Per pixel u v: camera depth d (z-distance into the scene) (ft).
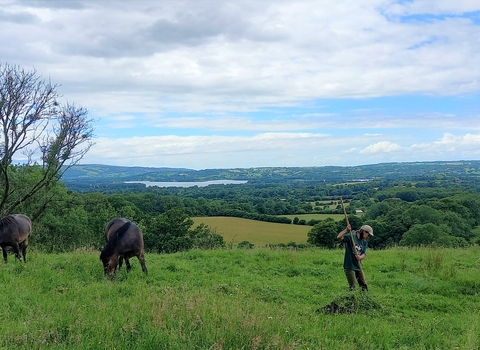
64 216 105.40
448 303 33.24
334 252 57.88
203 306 22.66
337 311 28.17
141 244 37.58
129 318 20.43
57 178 80.79
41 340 17.37
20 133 69.41
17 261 41.50
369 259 50.90
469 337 20.90
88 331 18.67
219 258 50.01
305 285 38.19
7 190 72.59
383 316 28.45
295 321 23.02
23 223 42.63
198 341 17.81
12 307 24.21
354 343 20.76
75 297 27.43
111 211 123.65
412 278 40.32
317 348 18.85
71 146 75.41
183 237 107.14
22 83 68.64
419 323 26.94
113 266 36.09
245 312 22.06
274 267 45.85
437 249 61.36
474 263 48.44
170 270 41.47
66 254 52.21
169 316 20.47
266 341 18.34
